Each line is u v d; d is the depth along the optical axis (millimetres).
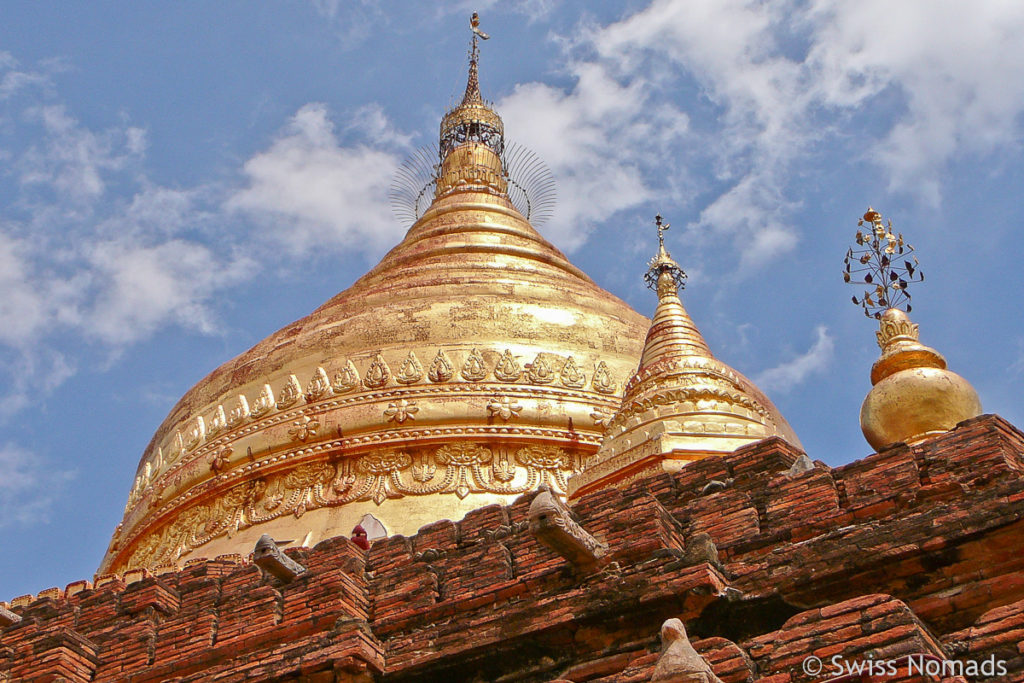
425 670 22578
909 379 27469
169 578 28391
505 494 38656
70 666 25734
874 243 31000
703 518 23578
